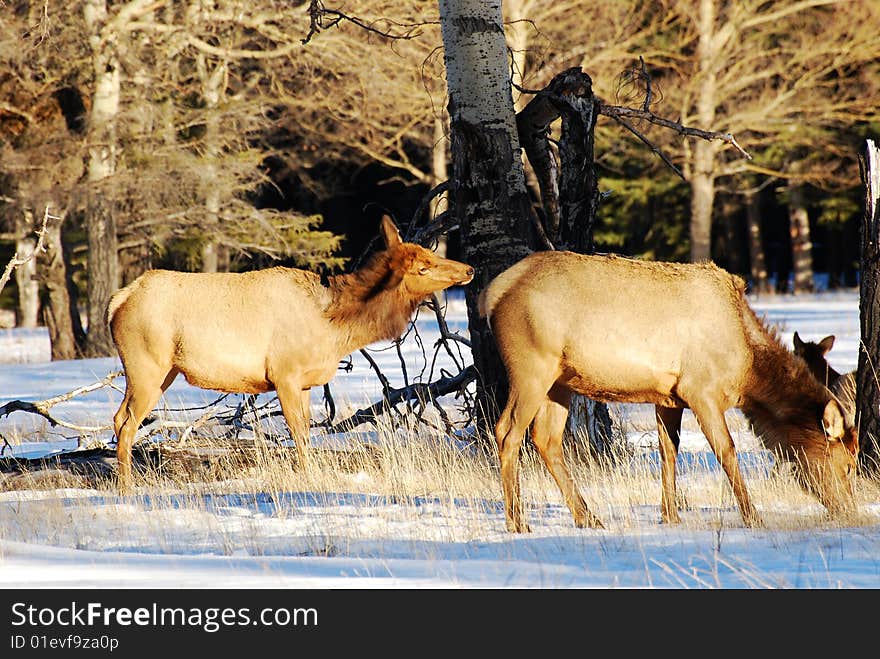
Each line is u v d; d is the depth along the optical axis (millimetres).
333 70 114938
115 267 99500
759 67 166375
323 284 35938
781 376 28391
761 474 33594
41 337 129875
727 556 22578
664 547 24109
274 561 22609
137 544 26016
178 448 38875
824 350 31797
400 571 21500
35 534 27047
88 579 20891
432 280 35469
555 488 33938
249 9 104938
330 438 43531
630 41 136375
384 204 184750
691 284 28125
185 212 104375
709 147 159375
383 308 35438
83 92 105125
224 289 35312
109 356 97250
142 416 35062
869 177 35156
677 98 154250
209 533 27125
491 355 39688
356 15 101438
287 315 35062
